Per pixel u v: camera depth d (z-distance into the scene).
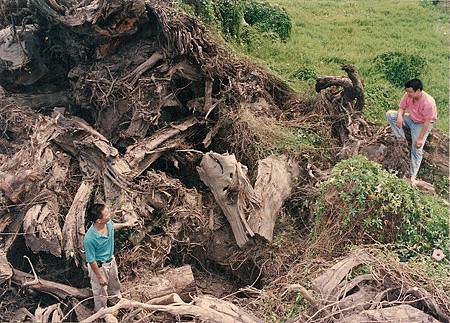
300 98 11.80
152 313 6.71
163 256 8.37
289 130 10.41
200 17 13.95
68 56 10.77
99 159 8.84
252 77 11.34
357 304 6.59
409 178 9.60
